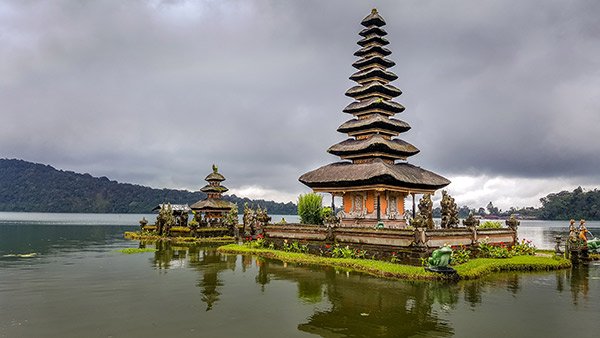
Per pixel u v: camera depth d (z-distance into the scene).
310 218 45.66
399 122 39.19
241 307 16.50
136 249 38.94
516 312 15.87
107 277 23.50
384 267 24.36
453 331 13.54
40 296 18.39
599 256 32.16
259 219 38.59
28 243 47.06
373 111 38.53
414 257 25.16
